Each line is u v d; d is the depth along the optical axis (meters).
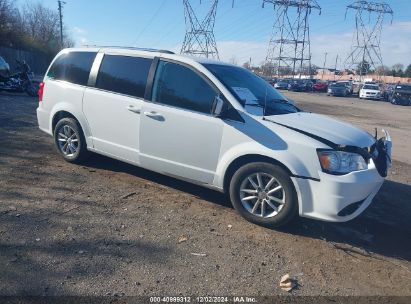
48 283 3.27
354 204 4.49
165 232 4.34
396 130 16.03
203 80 5.02
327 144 4.39
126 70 5.71
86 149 6.28
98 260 3.67
